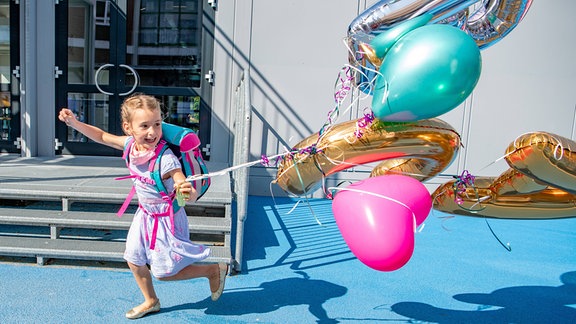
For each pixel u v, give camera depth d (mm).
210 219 3717
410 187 2010
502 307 3027
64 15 6039
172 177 2318
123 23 6098
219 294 2771
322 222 5027
